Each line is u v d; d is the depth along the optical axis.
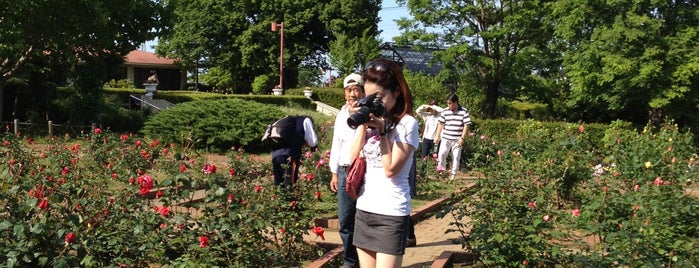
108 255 4.61
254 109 18.30
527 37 29.88
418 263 6.11
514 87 30.23
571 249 5.57
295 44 47.25
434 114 12.78
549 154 9.35
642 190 6.53
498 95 32.16
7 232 4.29
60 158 9.23
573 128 18.98
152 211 5.18
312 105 35.28
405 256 6.40
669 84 21.92
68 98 22.95
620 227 5.50
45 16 18.62
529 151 11.88
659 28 22.14
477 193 6.29
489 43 30.36
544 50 29.47
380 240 3.60
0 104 20.83
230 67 48.69
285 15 46.94
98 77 22.05
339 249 6.18
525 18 28.20
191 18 47.56
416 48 30.59
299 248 6.12
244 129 17.78
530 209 5.57
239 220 5.19
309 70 49.31
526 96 31.36
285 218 5.95
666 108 22.89
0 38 18.27
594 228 5.42
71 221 4.29
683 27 21.92
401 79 3.63
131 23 21.06
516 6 28.94
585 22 23.66
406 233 3.64
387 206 3.59
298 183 7.05
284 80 48.59
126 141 10.65
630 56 22.06
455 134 11.59
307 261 5.93
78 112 21.77
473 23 30.06
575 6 23.23
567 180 8.20
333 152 5.40
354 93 5.16
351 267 5.37
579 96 24.61
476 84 30.44
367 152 3.69
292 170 6.97
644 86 22.23
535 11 27.89
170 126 17.53
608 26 22.55
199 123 17.61
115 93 29.62
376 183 3.64
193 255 4.77
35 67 21.72
